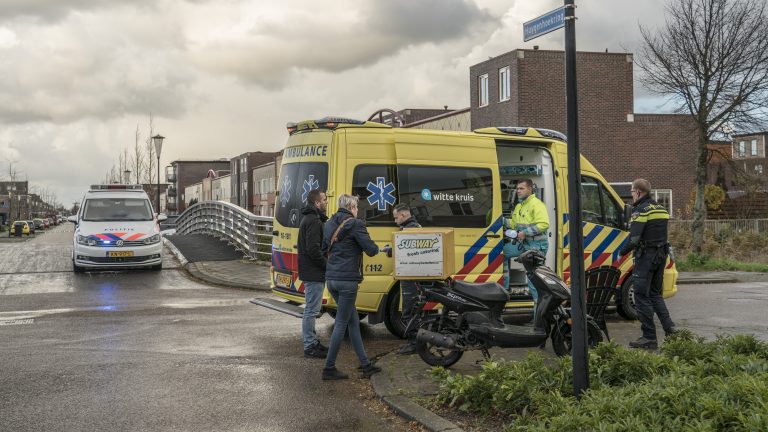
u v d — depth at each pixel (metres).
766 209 36.94
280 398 6.21
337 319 6.85
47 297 12.98
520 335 7.02
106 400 6.12
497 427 5.15
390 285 8.73
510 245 9.33
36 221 100.62
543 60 33.38
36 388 6.50
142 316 10.79
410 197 8.82
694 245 21.95
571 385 5.39
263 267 17.73
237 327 9.82
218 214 24.62
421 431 5.25
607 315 10.91
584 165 10.24
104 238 16.55
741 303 12.55
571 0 5.19
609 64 35.19
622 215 10.45
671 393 4.46
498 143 9.59
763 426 3.85
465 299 7.09
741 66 21.25
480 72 36.03
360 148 8.68
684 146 35.91
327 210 8.52
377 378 6.65
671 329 7.96
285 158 9.52
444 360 7.10
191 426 5.41
